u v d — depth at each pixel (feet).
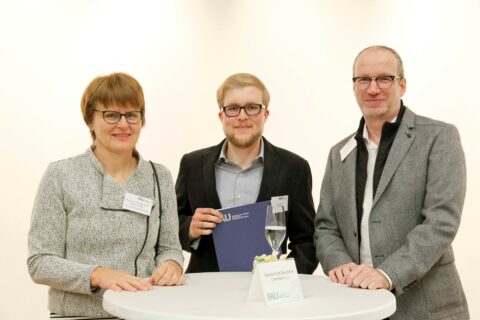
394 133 7.48
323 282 6.58
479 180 12.26
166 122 12.49
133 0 12.42
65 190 6.47
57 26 12.07
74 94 12.12
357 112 12.62
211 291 5.94
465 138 12.32
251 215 7.61
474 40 12.30
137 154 7.20
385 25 12.58
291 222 8.40
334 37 12.65
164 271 6.49
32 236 6.40
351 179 7.78
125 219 6.64
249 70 12.67
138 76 12.41
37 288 11.80
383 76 7.41
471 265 12.25
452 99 12.39
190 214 8.58
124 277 6.09
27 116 11.91
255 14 12.69
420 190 7.20
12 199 11.79
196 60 12.59
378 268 6.59
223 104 8.10
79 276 6.09
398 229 7.23
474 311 12.23
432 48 12.44
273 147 8.52
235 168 8.34
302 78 12.66
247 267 7.50
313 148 12.66
